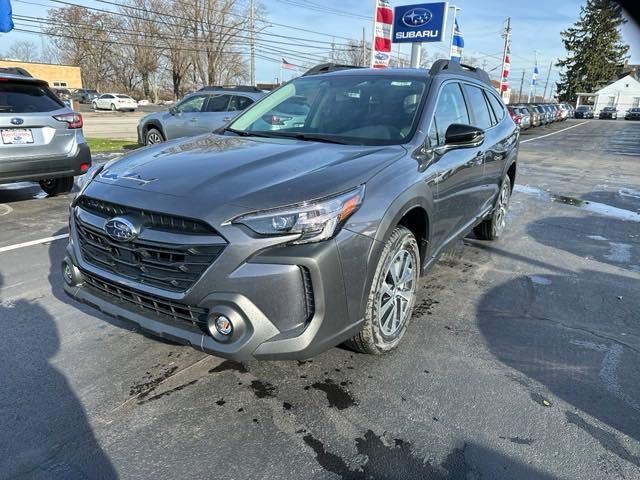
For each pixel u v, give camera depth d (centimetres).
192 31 5591
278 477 218
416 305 397
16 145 596
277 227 229
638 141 2453
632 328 365
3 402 264
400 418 258
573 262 512
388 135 339
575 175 1199
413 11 1681
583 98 7931
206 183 253
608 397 280
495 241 582
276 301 232
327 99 389
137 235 246
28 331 338
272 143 327
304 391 279
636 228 665
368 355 316
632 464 229
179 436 242
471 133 332
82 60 7438
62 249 504
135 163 295
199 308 239
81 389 277
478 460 230
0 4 1196
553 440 244
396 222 277
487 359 317
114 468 221
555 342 341
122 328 346
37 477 215
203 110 1134
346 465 226
